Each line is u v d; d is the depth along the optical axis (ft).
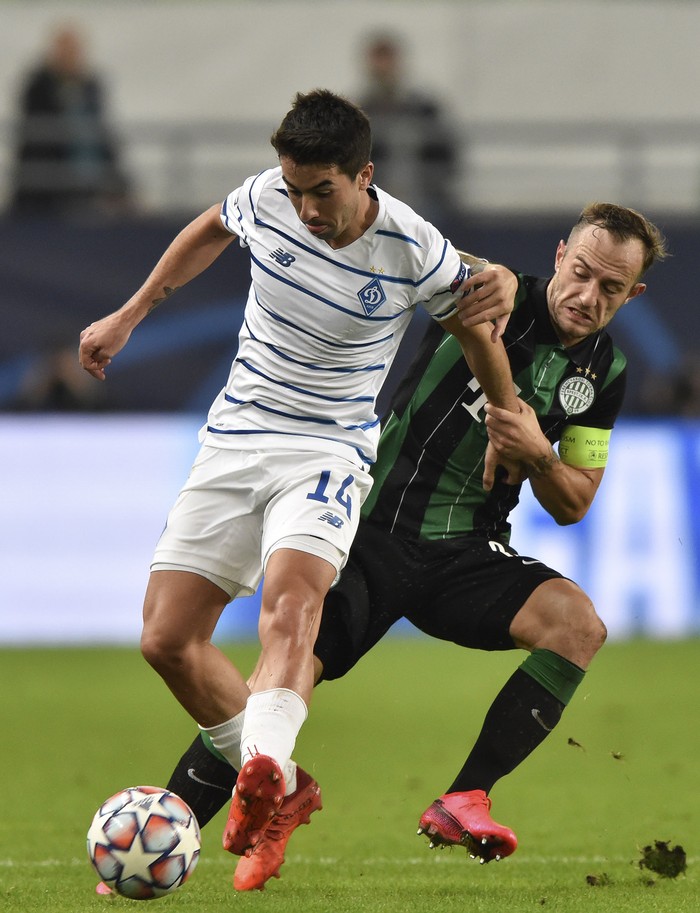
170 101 208.03
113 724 104.83
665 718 106.93
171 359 155.53
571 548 147.43
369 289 50.49
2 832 65.21
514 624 56.29
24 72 206.18
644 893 51.19
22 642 149.28
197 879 54.70
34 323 156.56
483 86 208.03
